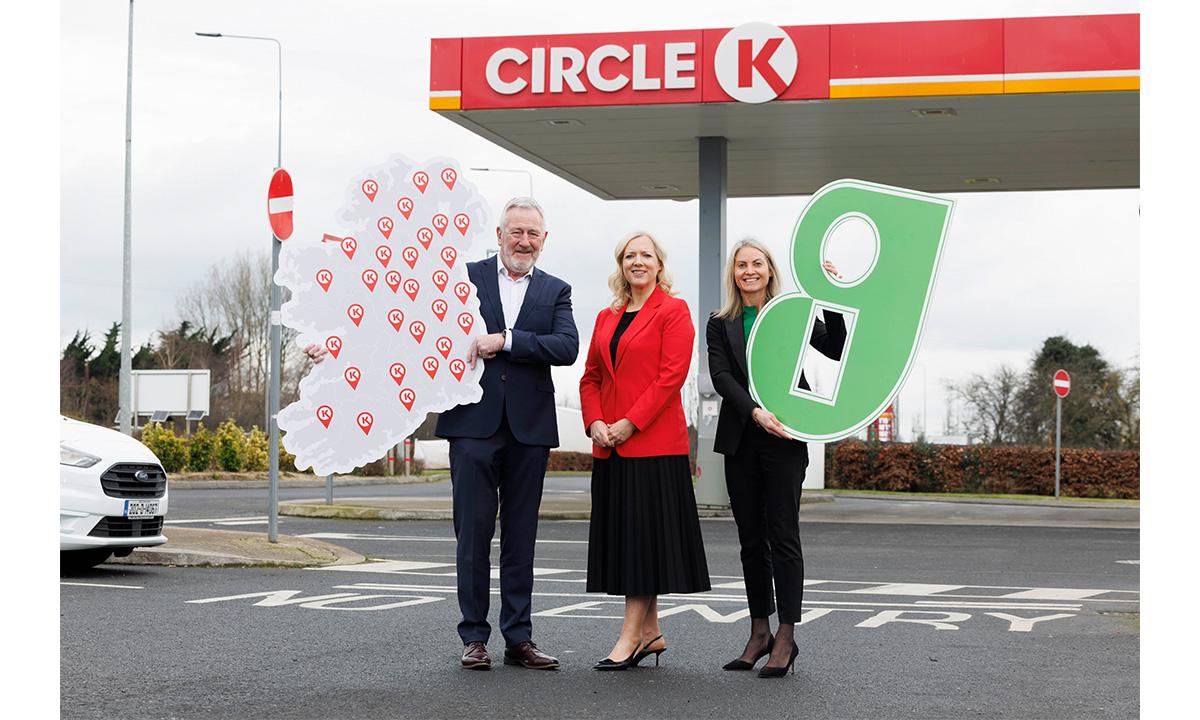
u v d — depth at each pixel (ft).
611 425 22.90
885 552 47.80
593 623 27.76
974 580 38.42
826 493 93.71
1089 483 99.91
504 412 23.15
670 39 58.44
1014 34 56.13
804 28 57.62
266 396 198.29
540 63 59.16
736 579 37.65
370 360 23.13
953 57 56.54
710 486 64.80
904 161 72.54
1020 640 26.11
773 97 57.62
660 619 28.91
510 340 22.95
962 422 181.78
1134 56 55.26
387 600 31.14
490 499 23.12
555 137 66.33
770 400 22.61
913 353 22.35
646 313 23.11
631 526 22.63
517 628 22.85
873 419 22.31
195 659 22.84
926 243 22.39
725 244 66.33
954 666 23.08
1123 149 69.00
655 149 69.31
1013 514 71.61
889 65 57.06
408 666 22.49
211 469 112.68
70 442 34.99
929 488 103.76
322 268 23.06
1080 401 161.17
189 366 204.13
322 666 22.38
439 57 59.98
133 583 33.94
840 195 22.65
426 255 23.29
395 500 75.46
